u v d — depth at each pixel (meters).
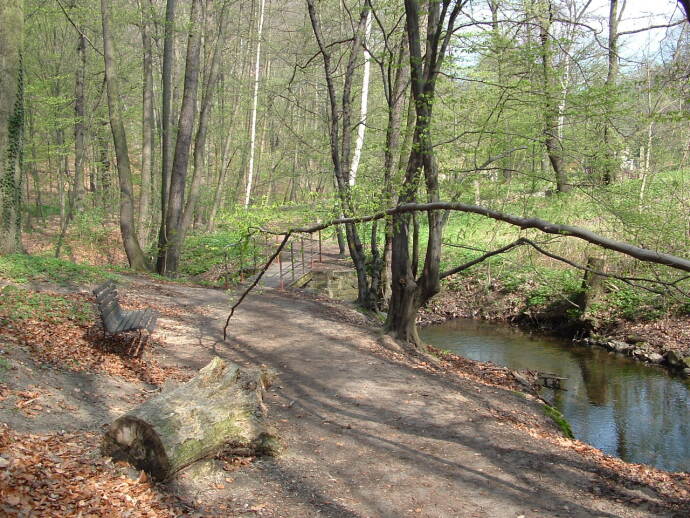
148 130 21.34
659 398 10.51
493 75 11.43
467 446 6.43
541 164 11.43
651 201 9.71
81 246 22.95
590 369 12.38
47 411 5.52
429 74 10.06
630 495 5.41
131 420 4.72
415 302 11.34
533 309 16.58
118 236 25.27
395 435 6.63
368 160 17.09
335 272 18.94
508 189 10.84
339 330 11.72
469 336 15.44
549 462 6.13
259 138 34.09
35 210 30.69
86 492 4.15
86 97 22.55
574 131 10.24
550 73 9.61
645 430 8.97
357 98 20.67
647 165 13.08
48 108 20.03
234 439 5.43
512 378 10.41
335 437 6.43
